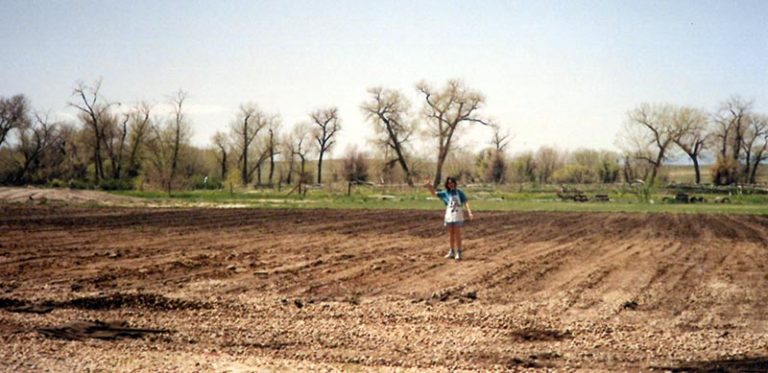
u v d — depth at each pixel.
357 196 69.62
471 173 110.19
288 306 14.02
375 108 106.25
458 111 105.12
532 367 10.05
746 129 107.88
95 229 30.64
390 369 9.84
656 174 91.94
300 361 10.21
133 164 104.44
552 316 13.28
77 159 105.00
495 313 13.50
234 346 11.05
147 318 12.91
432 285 16.56
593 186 81.38
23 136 97.25
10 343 10.94
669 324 12.66
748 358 10.48
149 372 9.54
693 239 28.05
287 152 119.56
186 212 43.88
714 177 96.94
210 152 117.31
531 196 74.81
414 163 109.56
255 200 62.81
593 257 21.91
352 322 12.69
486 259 21.25
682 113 101.06
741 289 16.17
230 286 16.20
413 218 39.62
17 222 33.97
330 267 19.38
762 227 34.72
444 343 11.27
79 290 15.48
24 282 16.38
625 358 10.48
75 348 10.71
